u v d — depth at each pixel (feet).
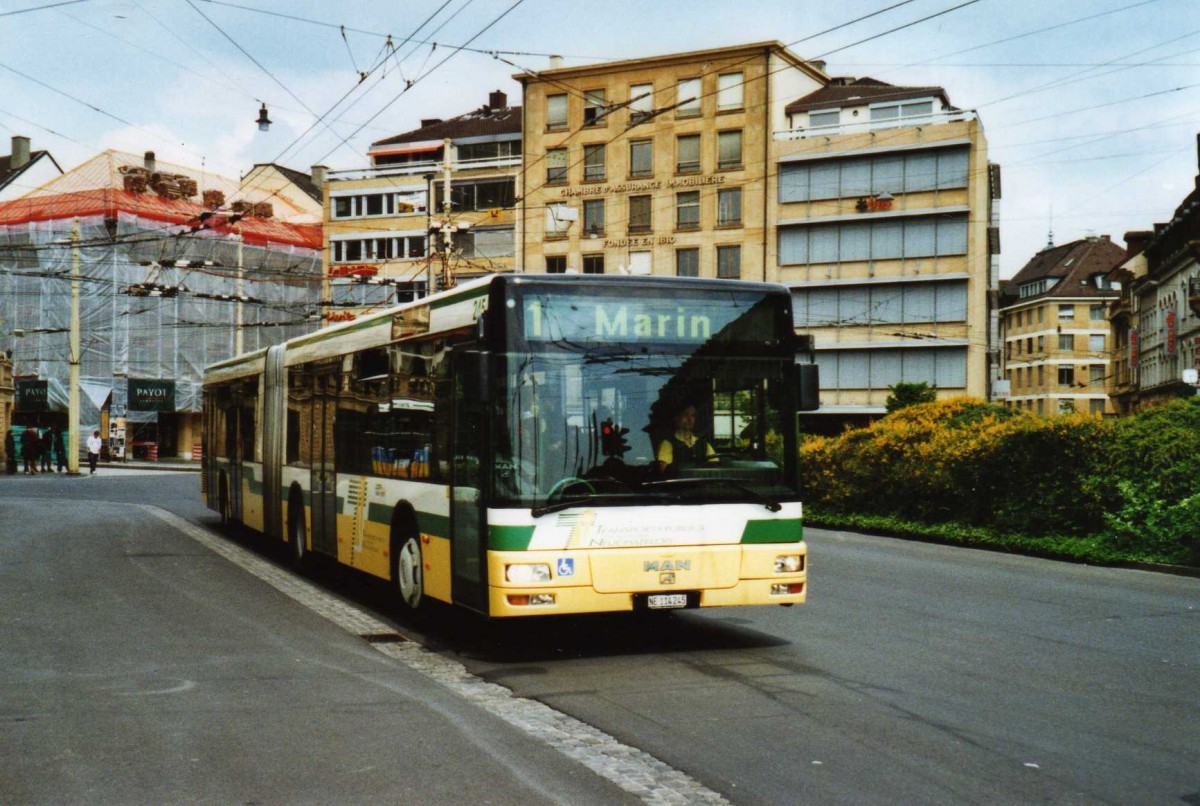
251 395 61.41
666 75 214.90
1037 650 31.60
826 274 204.13
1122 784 19.02
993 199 212.43
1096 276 368.27
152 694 26.09
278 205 273.75
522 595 29.01
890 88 214.07
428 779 19.38
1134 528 56.29
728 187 211.00
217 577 48.75
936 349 197.06
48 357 224.74
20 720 23.62
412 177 246.68
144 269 224.94
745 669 28.99
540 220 225.35
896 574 51.08
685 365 30.81
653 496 30.09
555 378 29.84
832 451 83.46
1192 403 59.21
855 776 19.47
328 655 31.24
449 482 32.76
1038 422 63.72
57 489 125.39
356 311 177.58
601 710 24.50
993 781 19.17
